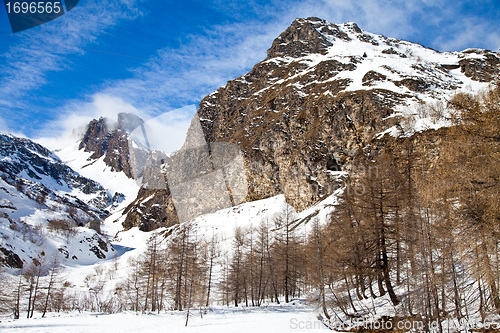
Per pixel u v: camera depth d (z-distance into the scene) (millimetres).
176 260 44531
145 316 40438
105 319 39094
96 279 97812
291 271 45719
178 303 45812
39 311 54281
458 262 21328
